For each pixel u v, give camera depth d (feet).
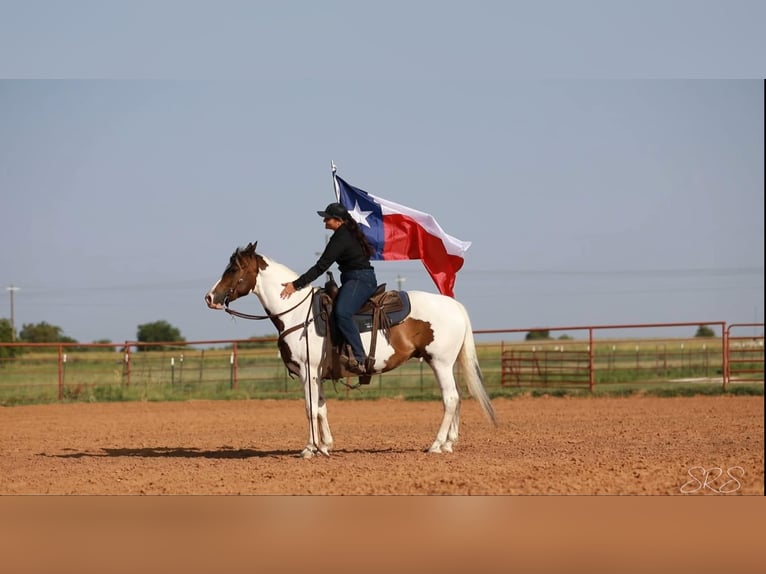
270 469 38.70
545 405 80.48
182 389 102.83
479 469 36.91
